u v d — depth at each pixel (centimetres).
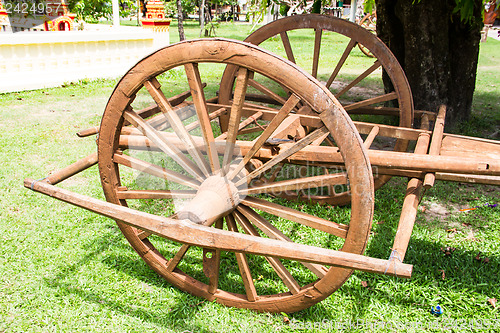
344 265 196
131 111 268
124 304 296
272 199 454
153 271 332
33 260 338
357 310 286
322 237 371
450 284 312
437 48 620
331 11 1978
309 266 255
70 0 1402
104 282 317
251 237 214
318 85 212
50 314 283
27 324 274
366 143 304
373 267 190
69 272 326
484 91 949
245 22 3162
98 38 1014
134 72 251
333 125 215
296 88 217
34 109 766
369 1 677
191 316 285
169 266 301
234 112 238
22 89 903
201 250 358
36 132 638
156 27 1441
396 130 351
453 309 289
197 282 301
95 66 1035
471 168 236
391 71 390
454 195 461
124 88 257
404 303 297
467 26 622
